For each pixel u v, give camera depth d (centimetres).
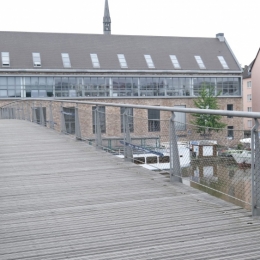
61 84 3956
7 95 3819
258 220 383
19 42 4184
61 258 309
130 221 390
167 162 567
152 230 363
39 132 1286
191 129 493
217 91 4425
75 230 369
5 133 1266
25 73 3850
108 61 4228
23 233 364
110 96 4078
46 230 371
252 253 308
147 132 623
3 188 540
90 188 530
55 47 4228
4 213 427
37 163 727
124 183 555
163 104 4231
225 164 424
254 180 393
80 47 4300
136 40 4562
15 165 711
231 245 325
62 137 1128
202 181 469
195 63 4475
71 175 616
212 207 429
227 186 423
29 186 549
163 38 4681
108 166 684
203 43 4750
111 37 4509
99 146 881
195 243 330
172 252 314
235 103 4494
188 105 4309
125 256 309
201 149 470
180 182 543
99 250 322
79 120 1040
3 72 3791
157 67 4306
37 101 1698
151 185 539
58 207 445
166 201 458
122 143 746
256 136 389
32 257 312
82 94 4003
